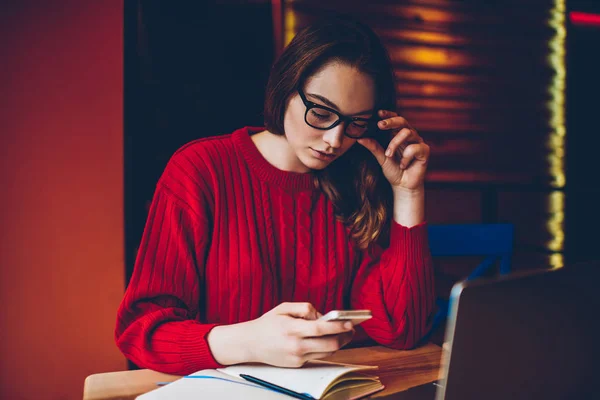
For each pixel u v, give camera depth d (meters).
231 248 1.24
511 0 3.35
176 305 1.14
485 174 3.40
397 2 3.09
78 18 2.06
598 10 3.56
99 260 2.11
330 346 0.87
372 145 1.23
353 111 1.10
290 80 1.12
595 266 0.74
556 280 0.69
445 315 1.63
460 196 3.35
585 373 0.72
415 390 0.90
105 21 2.09
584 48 3.57
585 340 0.71
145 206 2.43
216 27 2.79
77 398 2.10
